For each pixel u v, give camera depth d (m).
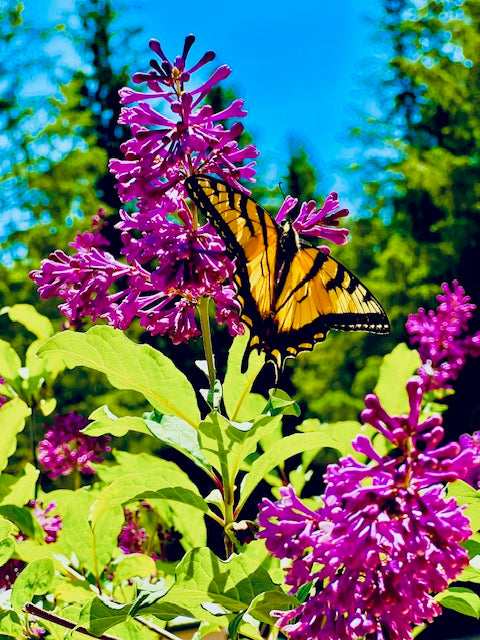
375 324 0.21
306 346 0.20
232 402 0.20
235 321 0.18
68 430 0.29
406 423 0.12
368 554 0.12
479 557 0.16
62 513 0.24
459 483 0.16
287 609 0.16
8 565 0.22
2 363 0.29
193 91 0.17
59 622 0.17
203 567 0.15
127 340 0.18
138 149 0.17
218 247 0.17
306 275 0.21
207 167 0.18
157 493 0.18
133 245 0.17
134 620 0.18
